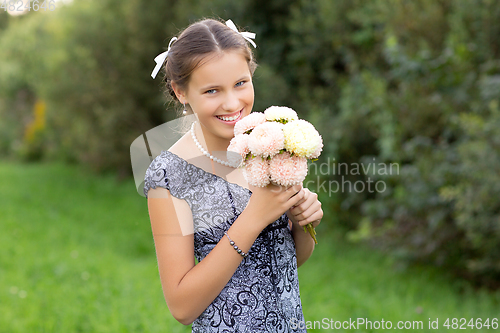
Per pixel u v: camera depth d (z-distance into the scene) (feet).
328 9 18.78
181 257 4.19
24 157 53.93
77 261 15.85
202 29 4.44
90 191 31.09
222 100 4.35
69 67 32.89
